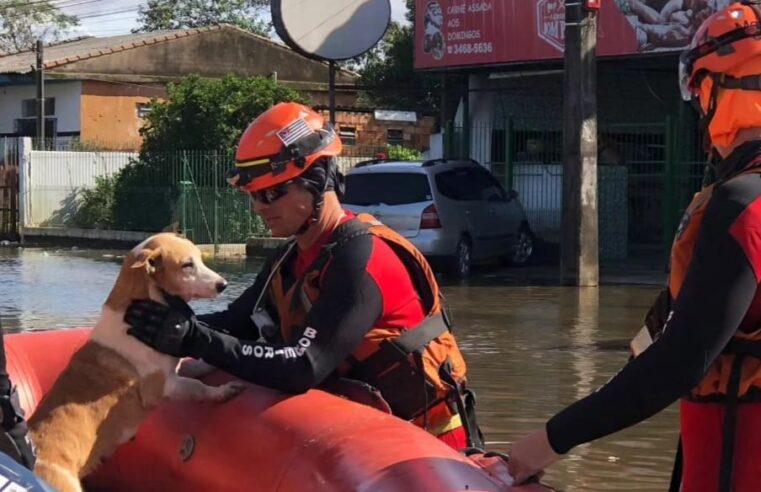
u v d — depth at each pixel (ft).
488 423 21.83
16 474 7.82
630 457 19.43
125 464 13.99
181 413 12.85
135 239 82.64
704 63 8.21
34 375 15.53
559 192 64.54
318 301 11.41
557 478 18.20
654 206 65.57
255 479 10.74
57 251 77.61
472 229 54.90
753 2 8.34
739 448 7.83
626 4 56.75
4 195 92.17
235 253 71.67
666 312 8.55
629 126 60.64
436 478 9.10
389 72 103.86
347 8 66.85
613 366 28.17
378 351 11.80
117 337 13.43
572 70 48.01
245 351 11.36
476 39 64.18
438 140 74.38
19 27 188.24
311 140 11.82
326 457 10.00
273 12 65.16
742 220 7.51
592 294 45.52
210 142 82.58
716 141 8.27
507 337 33.40
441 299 12.37
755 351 7.75
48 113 117.91
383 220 53.16
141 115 116.88
